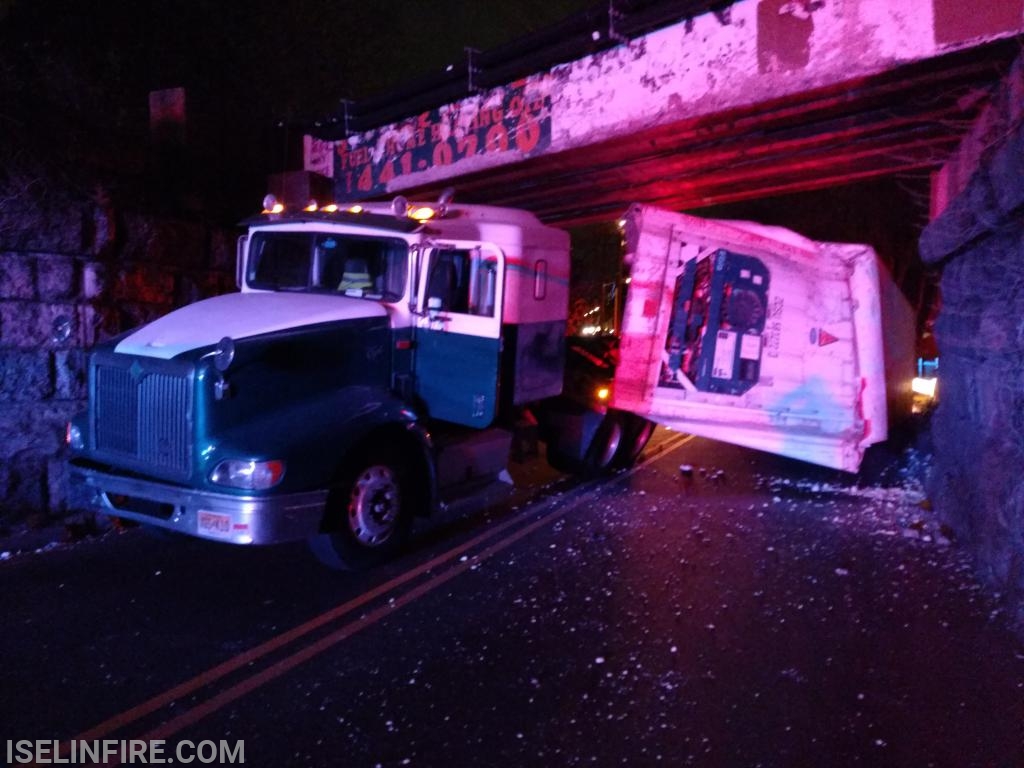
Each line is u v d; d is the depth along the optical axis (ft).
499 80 32.22
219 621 16.63
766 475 33.58
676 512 26.66
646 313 29.55
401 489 20.76
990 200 19.51
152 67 41.60
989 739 12.44
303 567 20.29
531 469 33.12
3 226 23.36
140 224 27.48
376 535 20.08
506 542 22.75
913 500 29.14
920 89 24.04
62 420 24.98
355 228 22.81
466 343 22.27
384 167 37.42
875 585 19.62
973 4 20.97
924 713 13.25
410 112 35.76
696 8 26.03
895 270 62.59
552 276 26.21
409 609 17.51
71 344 25.18
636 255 29.27
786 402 30.12
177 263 29.30
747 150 30.89
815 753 11.97
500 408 24.23
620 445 33.35
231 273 32.01
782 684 14.21
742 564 21.15
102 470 19.26
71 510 24.77
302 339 19.48
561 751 11.90
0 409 23.77
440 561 20.95
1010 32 20.40
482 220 24.59
